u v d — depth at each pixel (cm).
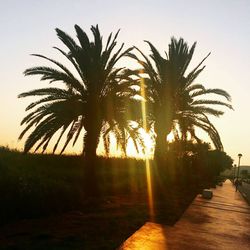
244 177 12594
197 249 927
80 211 1327
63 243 826
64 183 1444
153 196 2089
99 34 1930
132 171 2795
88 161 1886
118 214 1312
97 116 1916
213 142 2748
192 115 2741
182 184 3100
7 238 857
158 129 2686
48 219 1134
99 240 893
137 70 2027
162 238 999
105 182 2184
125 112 1984
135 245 880
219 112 2717
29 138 1744
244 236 1202
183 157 3544
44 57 1831
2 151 2248
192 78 2686
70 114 1819
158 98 2659
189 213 1580
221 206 2070
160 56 2531
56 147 1852
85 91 1925
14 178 1173
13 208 1089
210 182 4959
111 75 1934
